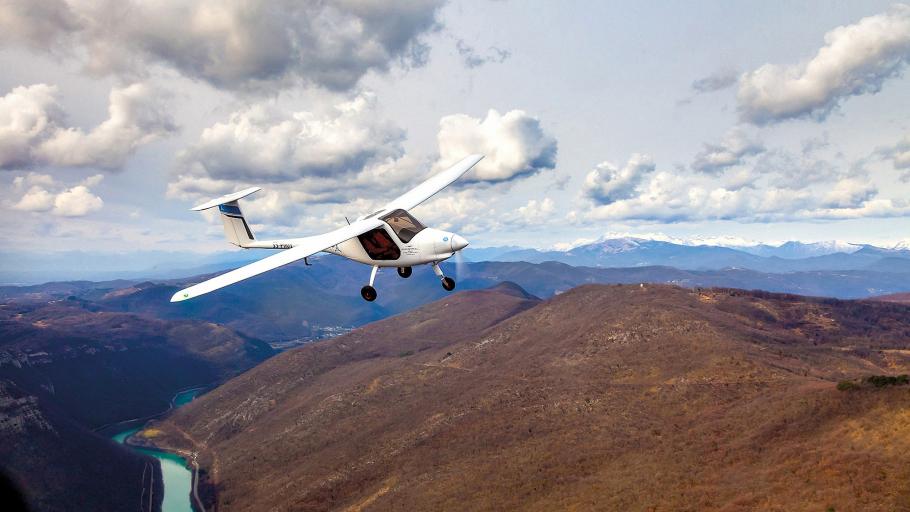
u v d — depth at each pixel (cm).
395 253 2241
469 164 3216
